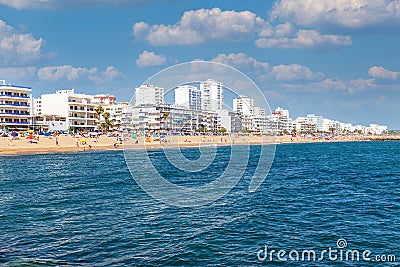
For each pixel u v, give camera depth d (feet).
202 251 58.85
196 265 53.67
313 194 106.63
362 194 106.93
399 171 170.81
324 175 155.12
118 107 540.11
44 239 64.95
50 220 77.56
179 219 77.46
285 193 108.06
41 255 57.36
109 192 109.19
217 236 66.08
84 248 60.44
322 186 122.93
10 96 400.26
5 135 337.11
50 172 166.30
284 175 153.79
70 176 150.10
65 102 440.86
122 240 64.23
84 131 451.53
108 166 191.83
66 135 379.96
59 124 411.34
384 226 71.61
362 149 418.72
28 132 374.02
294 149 412.98
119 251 59.11
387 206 89.45
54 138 357.41
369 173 162.71
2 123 385.91
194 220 76.69
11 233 68.39
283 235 66.54
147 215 81.00
